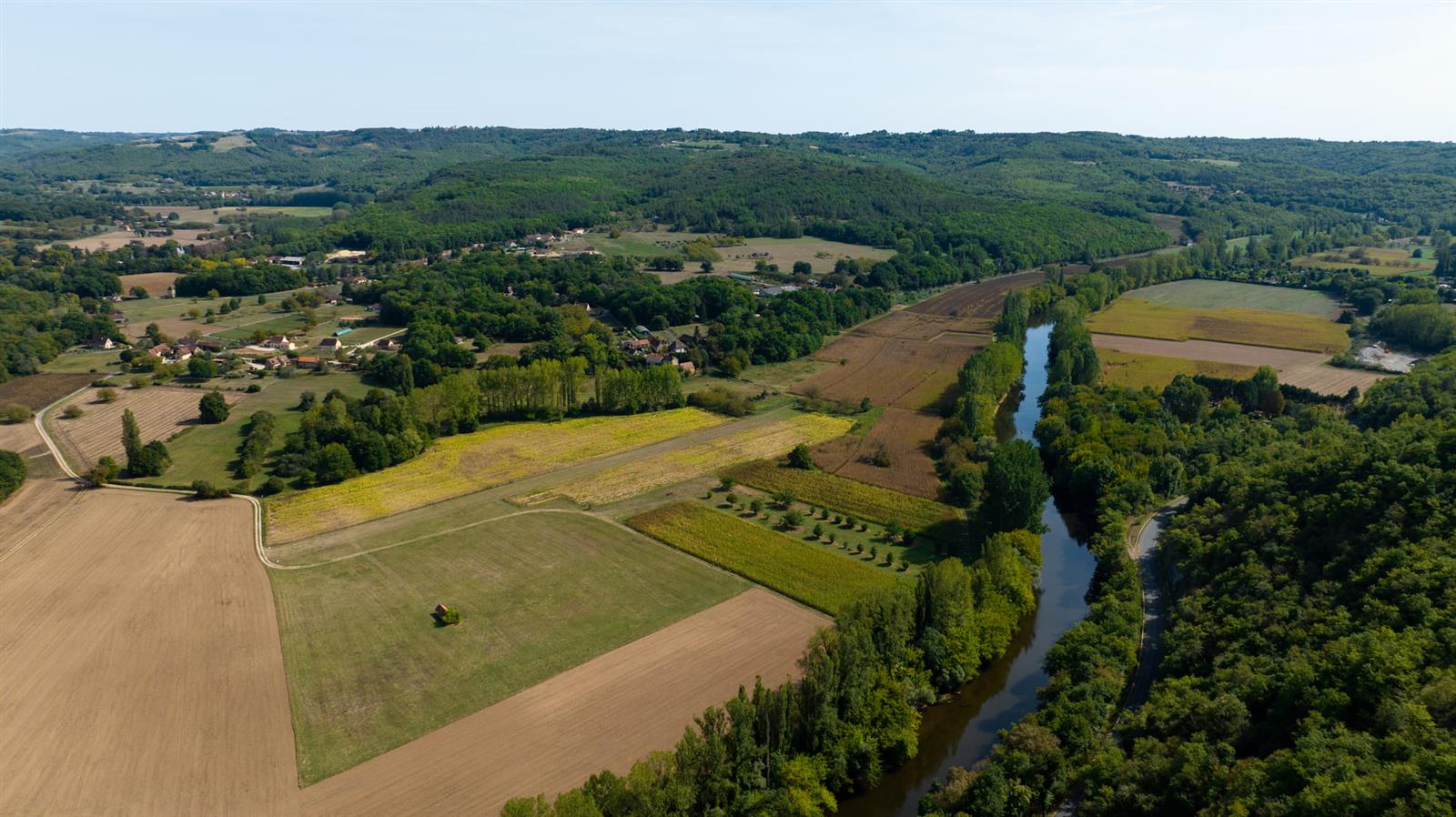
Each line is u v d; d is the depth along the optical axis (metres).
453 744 89.38
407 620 113.81
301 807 80.50
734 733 81.38
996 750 87.75
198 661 103.94
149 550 134.25
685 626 112.88
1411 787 62.44
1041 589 132.38
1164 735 85.69
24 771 84.94
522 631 111.06
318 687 98.75
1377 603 92.12
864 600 99.50
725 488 162.00
